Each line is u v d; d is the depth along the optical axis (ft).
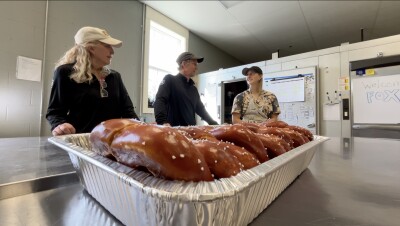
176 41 11.53
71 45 7.10
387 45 6.96
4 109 5.72
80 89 3.67
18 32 5.97
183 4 9.64
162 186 0.68
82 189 1.38
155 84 10.53
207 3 9.48
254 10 9.82
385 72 6.92
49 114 3.54
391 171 1.89
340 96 7.75
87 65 3.66
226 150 1.01
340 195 1.29
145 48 9.71
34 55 6.26
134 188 0.76
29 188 1.30
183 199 0.60
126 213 0.87
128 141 0.79
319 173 1.82
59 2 6.84
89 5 7.68
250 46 14.10
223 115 11.05
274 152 1.36
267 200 1.08
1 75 5.68
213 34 12.44
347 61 7.65
